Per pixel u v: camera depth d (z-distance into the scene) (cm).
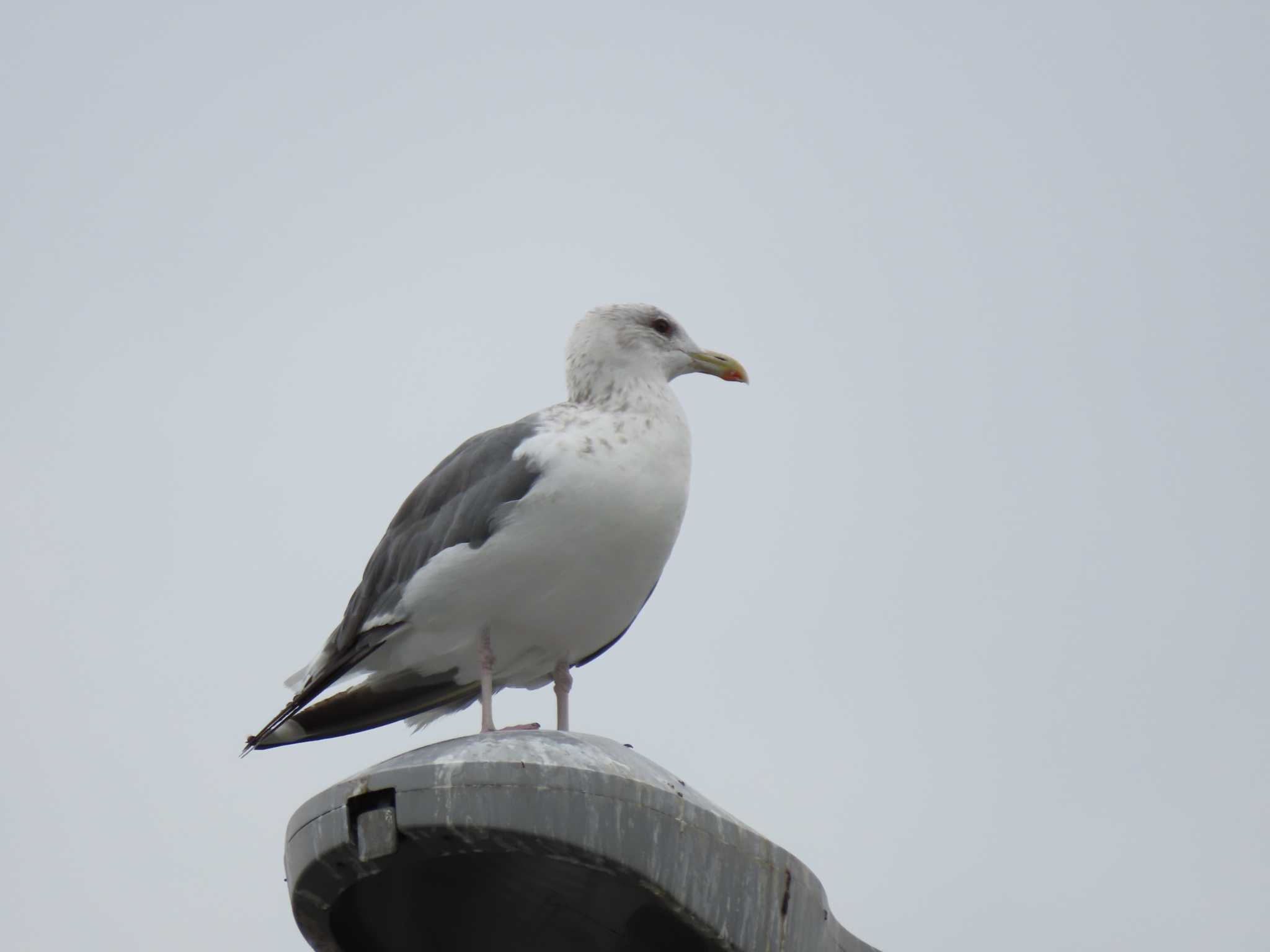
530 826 673
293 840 718
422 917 732
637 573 1202
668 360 1291
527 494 1162
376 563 1248
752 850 710
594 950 732
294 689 1315
